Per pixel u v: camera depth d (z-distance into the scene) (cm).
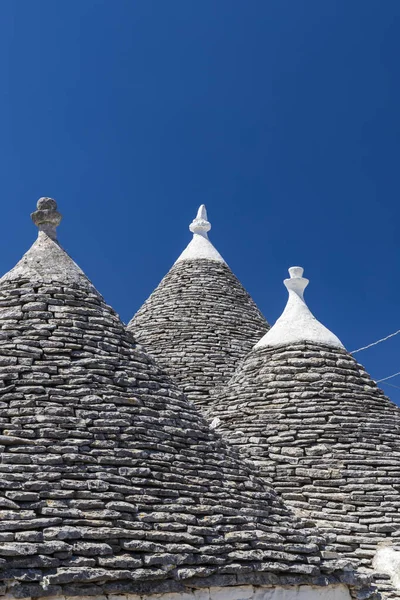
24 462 896
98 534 855
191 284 1888
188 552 892
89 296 1108
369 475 1295
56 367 1002
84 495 888
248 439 1356
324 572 983
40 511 855
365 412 1383
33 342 1019
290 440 1339
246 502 998
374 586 1035
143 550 869
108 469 927
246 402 1414
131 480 930
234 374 1551
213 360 1719
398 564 1166
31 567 805
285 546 970
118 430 968
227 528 945
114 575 834
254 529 968
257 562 932
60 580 805
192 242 2014
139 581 850
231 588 910
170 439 1005
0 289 1093
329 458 1312
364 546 1229
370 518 1255
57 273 1111
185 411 1059
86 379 999
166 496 940
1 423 930
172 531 902
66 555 827
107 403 988
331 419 1355
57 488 883
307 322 1516
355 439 1336
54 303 1073
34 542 822
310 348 1462
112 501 898
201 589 891
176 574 870
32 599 800
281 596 944
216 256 1978
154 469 958
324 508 1273
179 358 1716
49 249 1141
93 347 1043
